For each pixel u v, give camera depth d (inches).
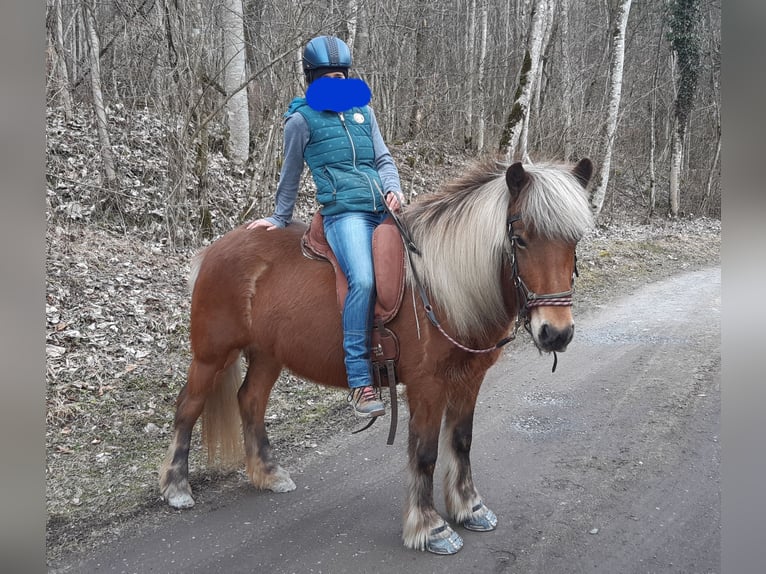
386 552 112.0
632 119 794.2
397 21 439.8
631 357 226.4
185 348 206.2
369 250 110.7
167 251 269.3
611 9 732.0
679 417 169.9
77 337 192.4
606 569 105.0
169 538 116.8
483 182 112.5
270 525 122.0
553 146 546.6
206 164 294.8
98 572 105.7
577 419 172.1
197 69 284.7
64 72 319.9
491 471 142.8
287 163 121.6
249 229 130.6
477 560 109.0
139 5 292.2
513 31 736.3
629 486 133.6
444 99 532.7
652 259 451.2
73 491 130.7
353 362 108.7
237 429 138.6
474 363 110.7
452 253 105.8
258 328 125.2
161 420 165.0
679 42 697.6
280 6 298.2
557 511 124.6
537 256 95.4
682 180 827.4
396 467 147.0
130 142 324.2
